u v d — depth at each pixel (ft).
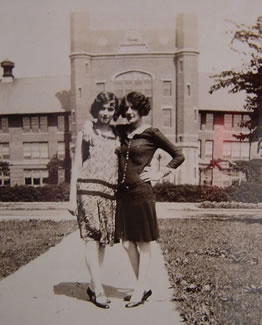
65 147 41.52
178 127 38.42
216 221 19.03
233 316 8.11
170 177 29.32
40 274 10.80
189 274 10.69
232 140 29.66
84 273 10.98
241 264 11.60
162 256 12.55
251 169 25.27
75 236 16.05
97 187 8.65
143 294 8.84
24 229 17.92
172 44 38.83
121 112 8.89
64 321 7.72
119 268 11.16
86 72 36.19
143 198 8.59
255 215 20.71
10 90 45.32
